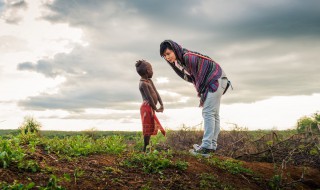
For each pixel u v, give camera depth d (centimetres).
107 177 397
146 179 418
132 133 956
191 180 444
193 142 833
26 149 444
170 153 539
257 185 514
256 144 752
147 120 650
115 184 382
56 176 370
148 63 671
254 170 575
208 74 614
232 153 707
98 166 434
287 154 697
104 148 535
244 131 848
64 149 480
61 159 437
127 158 486
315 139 736
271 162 686
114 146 540
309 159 682
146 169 447
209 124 607
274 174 574
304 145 729
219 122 630
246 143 751
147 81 667
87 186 362
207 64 620
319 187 583
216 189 434
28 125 841
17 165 371
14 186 311
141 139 747
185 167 475
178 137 850
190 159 538
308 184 588
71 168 407
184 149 780
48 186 329
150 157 483
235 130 848
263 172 576
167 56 628
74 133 934
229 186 454
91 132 708
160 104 680
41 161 411
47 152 459
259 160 695
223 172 517
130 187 384
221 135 839
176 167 476
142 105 659
